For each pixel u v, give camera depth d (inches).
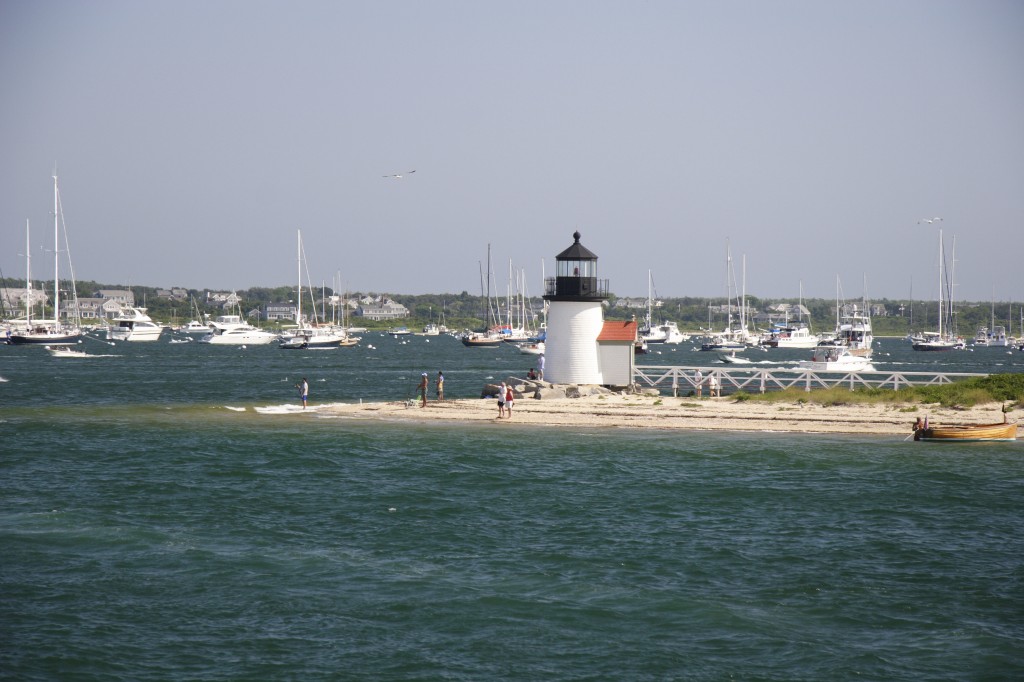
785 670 2404.0
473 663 2447.1
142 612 2746.1
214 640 2571.4
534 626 2659.9
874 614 2731.3
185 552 3275.1
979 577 3019.2
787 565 3142.2
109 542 3393.2
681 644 2546.8
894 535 3479.3
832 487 4293.8
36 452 5270.7
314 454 5196.9
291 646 2539.4
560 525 3646.7
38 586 2933.1
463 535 3506.4
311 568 3115.2
